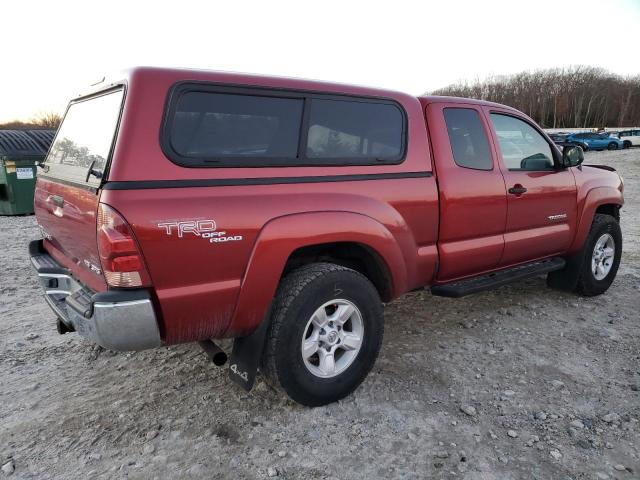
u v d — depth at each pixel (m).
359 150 3.26
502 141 4.23
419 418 3.02
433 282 3.88
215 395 3.27
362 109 3.28
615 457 2.68
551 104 90.62
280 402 3.18
